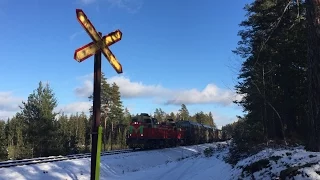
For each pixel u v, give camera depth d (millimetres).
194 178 14422
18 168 16688
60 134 49219
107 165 21625
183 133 45812
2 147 45312
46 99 47688
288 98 23672
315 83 9172
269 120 24703
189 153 37438
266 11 22688
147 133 34375
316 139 9109
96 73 6508
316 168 7156
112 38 6793
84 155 26250
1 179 14539
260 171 9055
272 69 22875
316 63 9180
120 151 31578
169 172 18109
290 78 23234
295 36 20516
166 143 39031
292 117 24391
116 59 7047
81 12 6016
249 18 27891
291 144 18875
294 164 8078
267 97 23453
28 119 47000
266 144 19047
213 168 16312
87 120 89750
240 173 10562
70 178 17469
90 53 6297
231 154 19984
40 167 17766
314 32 9273
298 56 22016
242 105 28812
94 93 6508
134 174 19531
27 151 45406
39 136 45844
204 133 55844
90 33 6250
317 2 9297
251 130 24859
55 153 46625
